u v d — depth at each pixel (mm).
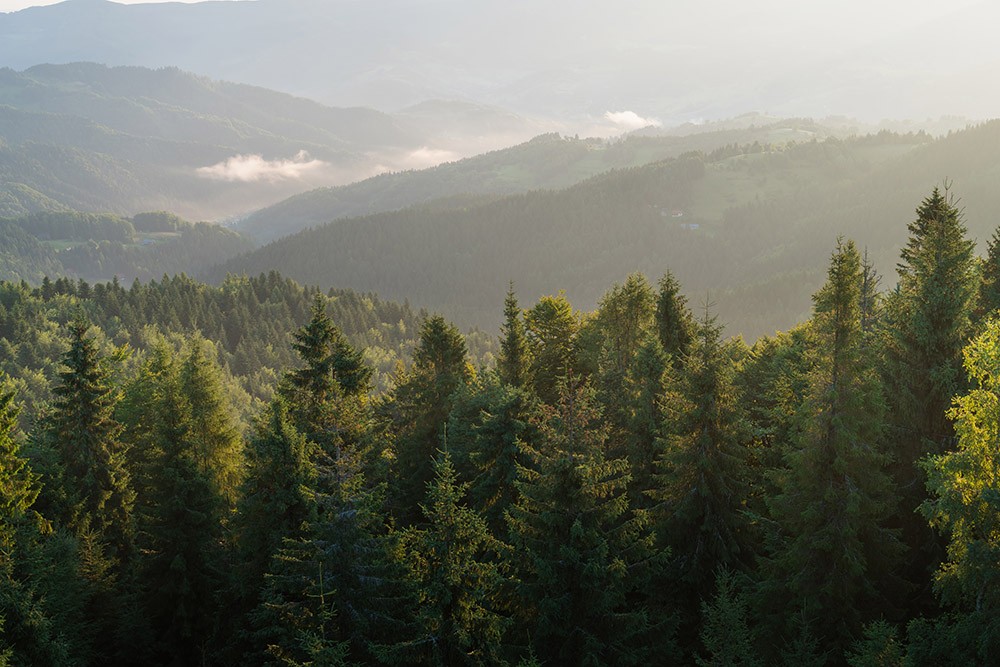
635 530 22797
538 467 29812
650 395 31641
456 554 20359
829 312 24359
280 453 29766
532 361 49312
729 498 27203
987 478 18719
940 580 19703
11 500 28969
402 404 48531
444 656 20547
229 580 32344
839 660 23594
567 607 21312
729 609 20312
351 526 23141
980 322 28734
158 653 34625
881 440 27469
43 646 22703
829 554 24250
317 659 18531
